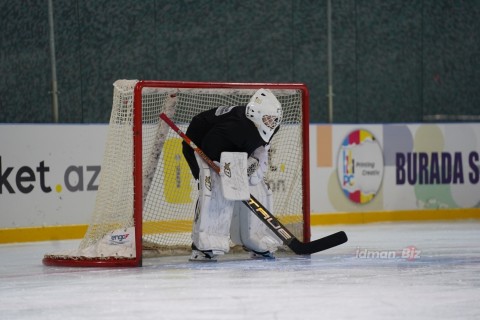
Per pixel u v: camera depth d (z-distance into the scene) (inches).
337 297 477.4
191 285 523.5
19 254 733.9
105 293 501.7
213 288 510.9
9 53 1021.8
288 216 715.4
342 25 1187.9
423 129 1063.0
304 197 707.4
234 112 632.4
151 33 1095.6
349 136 1019.9
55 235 857.5
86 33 1060.5
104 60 1070.4
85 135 875.4
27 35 1026.7
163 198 725.3
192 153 649.6
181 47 1112.2
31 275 587.2
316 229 944.3
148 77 1095.6
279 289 505.4
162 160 726.5
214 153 621.9
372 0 1200.8
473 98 1253.1
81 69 1058.7
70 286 531.5
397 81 1218.0
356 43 1194.6
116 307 455.8
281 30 1162.6
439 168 1071.0
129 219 625.0
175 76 1110.4
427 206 1066.1
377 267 602.2
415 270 586.9
